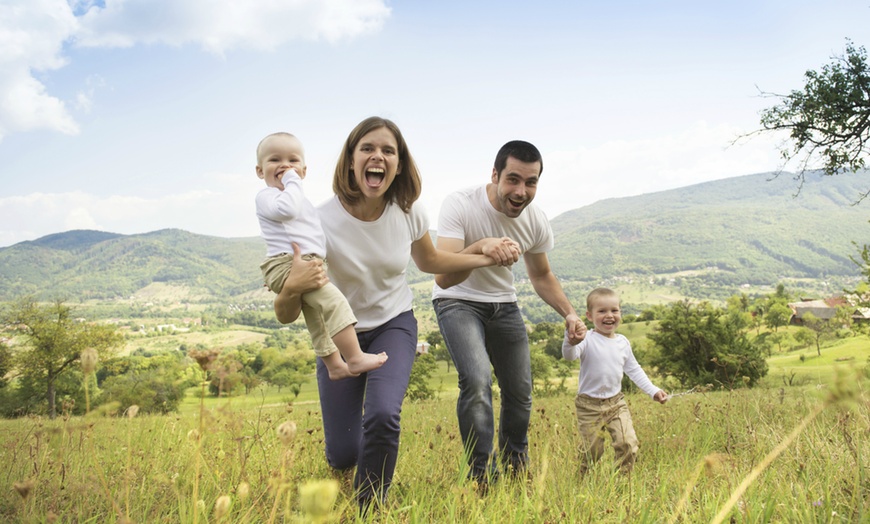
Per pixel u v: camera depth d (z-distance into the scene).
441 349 60.69
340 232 3.54
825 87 14.12
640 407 7.68
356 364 3.16
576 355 4.88
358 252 3.56
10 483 3.07
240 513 2.61
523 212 4.66
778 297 113.81
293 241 3.28
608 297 5.02
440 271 4.04
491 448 3.99
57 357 50.03
